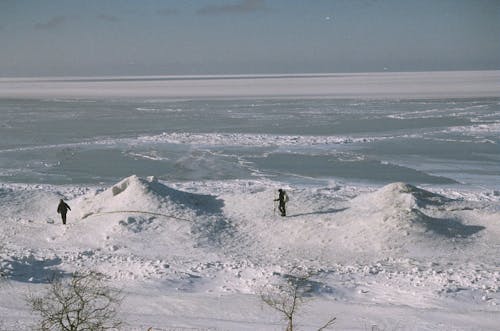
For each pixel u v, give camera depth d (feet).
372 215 79.15
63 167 158.40
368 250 72.28
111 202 89.25
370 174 145.79
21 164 162.20
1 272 62.54
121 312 46.85
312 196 91.15
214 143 197.98
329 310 50.55
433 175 143.74
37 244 79.20
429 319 47.78
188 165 160.25
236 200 91.61
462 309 52.16
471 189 127.34
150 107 366.22
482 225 78.07
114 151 183.32
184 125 257.14
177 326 42.57
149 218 83.35
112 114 314.35
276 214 84.79
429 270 63.57
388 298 56.54
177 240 77.61
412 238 73.26
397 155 172.35
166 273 63.93
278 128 242.37
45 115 308.60
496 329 44.93
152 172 151.74
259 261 69.87
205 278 63.52
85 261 69.87
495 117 271.08
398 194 86.33
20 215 91.66
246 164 160.56
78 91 622.13
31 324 38.68
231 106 367.45
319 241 75.97
